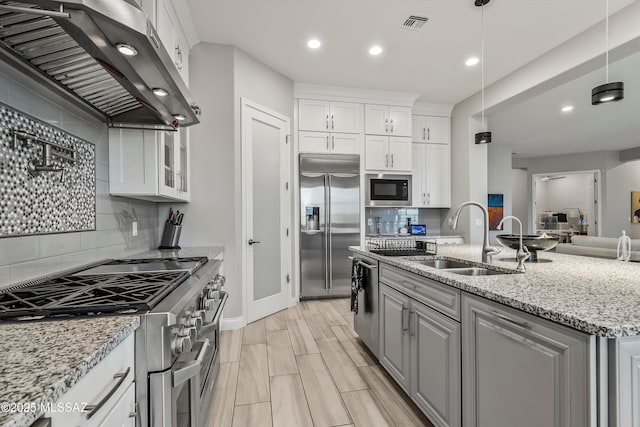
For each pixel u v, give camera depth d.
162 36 2.04
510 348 1.11
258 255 3.29
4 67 1.11
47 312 0.88
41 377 0.54
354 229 4.08
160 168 2.01
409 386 1.81
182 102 1.53
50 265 1.37
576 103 4.41
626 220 7.41
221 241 2.97
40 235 1.30
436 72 3.61
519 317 1.07
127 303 0.93
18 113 1.18
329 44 3.00
